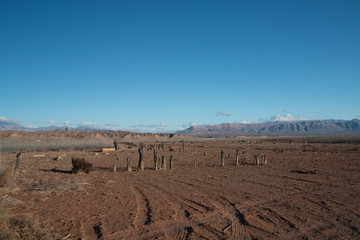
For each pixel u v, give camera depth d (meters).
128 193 13.01
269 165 25.53
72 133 140.12
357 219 8.76
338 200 11.35
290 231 7.68
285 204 10.74
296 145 67.38
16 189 13.02
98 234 7.38
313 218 8.90
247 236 7.27
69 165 27.12
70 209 9.96
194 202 11.12
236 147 62.91
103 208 10.14
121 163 29.53
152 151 50.97
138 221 8.55
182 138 174.62
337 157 32.38
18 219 7.57
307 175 18.69
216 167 24.61
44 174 19.67
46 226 7.86
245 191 13.38
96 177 18.73
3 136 110.62
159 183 15.97
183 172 21.08
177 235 7.35
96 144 84.06
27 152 48.41
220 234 7.43
